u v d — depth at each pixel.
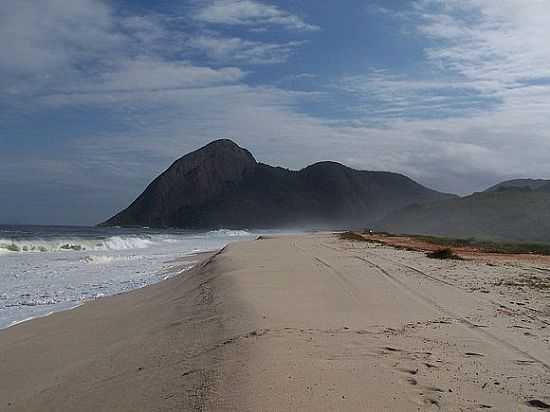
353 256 19.50
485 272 14.84
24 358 7.96
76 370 7.00
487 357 6.43
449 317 8.73
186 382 5.45
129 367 6.65
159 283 16.20
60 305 12.71
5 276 18.28
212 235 70.94
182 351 6.87
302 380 5.23
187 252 31.31
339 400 4.77
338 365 5.80
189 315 9.55
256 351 6.19
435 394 5.10
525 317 8.84
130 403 5.27
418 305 9.74
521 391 5.28
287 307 9.20
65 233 59.78
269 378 5.23
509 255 21.97
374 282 12.51
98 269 20.83
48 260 24.58
